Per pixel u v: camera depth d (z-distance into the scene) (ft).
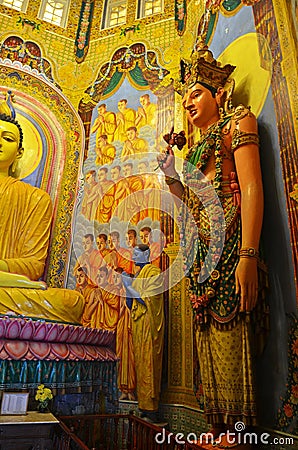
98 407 18.31
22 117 26.61
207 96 14.66
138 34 27.91
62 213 24.71
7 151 24.23
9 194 22.97
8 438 13.35
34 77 27.40
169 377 17.70
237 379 10.75
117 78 27.22
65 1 30.89
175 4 27.53
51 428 14.43
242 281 10.92
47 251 23.25
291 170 11.28
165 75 25.34
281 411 10.72
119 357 18.92
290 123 11.50
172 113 23.70
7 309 18.12
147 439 14.19
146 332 17.02
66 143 26.50
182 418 16.55
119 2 30.68
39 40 28.37
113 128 25.79
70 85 28.04
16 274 19.61
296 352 10.41
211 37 19.62
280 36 12.53
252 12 15.10
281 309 11.19
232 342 11.01
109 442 16.70
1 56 26.86
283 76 12.15
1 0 28.32
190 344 17.42
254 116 12.75
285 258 11.26
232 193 12.41
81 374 17.22
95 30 29.73
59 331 17.04
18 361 15.84
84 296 22.03
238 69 15.88
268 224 12.34
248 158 12.01
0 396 15.52
